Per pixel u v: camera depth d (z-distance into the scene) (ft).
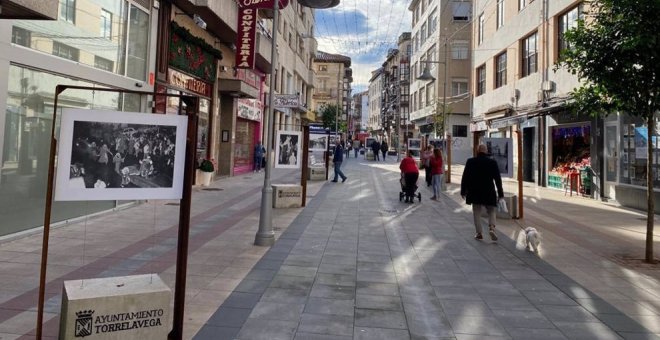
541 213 40.75
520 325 15.43
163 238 26.25
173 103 45.57
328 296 17.83
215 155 60.80
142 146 12.21
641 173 43.83
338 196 49.85
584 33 23.98
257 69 81.71
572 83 55.98
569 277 21.08
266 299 17.20
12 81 24.38
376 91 341.82
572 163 57.82
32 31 25.45
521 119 64.75
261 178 70.13
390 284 19.67
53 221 28.22
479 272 21.79
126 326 11.53
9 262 20.48
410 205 44.37
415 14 165.58
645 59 22.13
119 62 34.99
